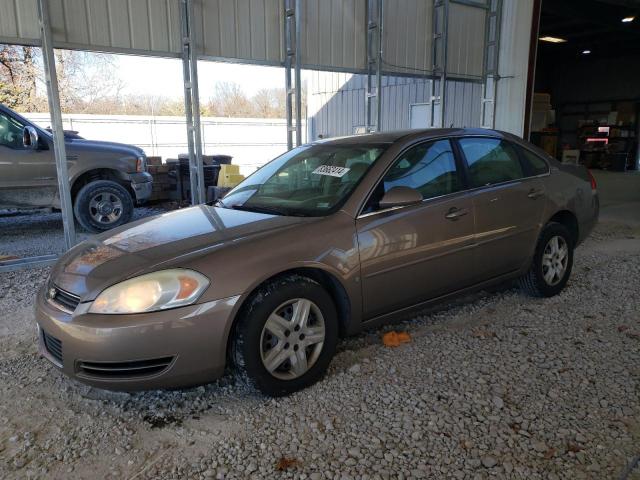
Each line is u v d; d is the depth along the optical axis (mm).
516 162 4176
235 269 2662
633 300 4336
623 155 21844
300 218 3127
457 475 2203
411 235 3293
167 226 3240
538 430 2504
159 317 2496
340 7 8555
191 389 2984
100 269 2732
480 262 3740
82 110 23109
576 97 25188
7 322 4078
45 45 5758
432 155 3625
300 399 2826
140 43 6719
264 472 2244
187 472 2256
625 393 2832
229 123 17359
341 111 17719
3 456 2391
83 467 2307
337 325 3029
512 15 10453
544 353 3336
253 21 7691
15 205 7438
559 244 4395
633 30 18016
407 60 9562
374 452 2361
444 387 2918
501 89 10875
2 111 7250
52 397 2920
